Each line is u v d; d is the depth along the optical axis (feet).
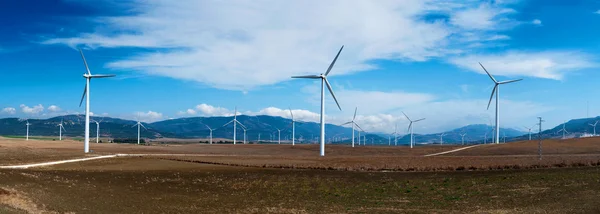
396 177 217.15
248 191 175.73
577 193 157.58
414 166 261.85
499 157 366.02
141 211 123.75
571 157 341.62
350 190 179.22
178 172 227.20
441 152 493.36
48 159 275.39
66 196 136.26
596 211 123.13
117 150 448.24
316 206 142.31
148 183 186.60
